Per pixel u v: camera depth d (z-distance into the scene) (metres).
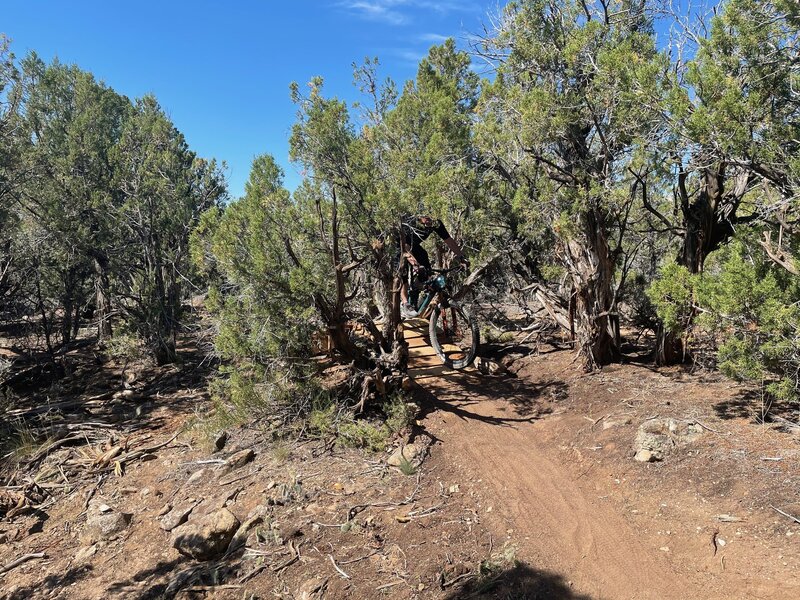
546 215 7.66
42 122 14.92
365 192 7.38
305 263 6.68
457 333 7.73
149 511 5.89
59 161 12.78
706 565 3.93
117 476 6.82
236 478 6.07
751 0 5.29
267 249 6.58
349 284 8.05
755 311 5.04
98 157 13.56
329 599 3.99
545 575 4.11
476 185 8.04
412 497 5.35
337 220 6.63
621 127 6.54
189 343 13.86
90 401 9.93
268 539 4.80
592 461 5.68
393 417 6.88
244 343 6.84
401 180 7.41
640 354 8.74
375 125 10.37
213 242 6.95
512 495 5.32
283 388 7.18
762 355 5.10
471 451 6.26
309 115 8.64
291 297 6.71
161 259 12.45
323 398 7.32
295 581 4.24
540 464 5.90
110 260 12.42
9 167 11.07
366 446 6.52
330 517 5.04
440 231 7.00
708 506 4.51
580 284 7.95
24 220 12.75
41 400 10.37
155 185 12.46
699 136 5.07
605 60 6.03
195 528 5.03
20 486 6.86
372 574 4.23
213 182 14.93
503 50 8.30
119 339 12.38
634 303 9.05
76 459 7.45
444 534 4.70
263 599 4.14
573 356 8.78
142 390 10.53
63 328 13.88
